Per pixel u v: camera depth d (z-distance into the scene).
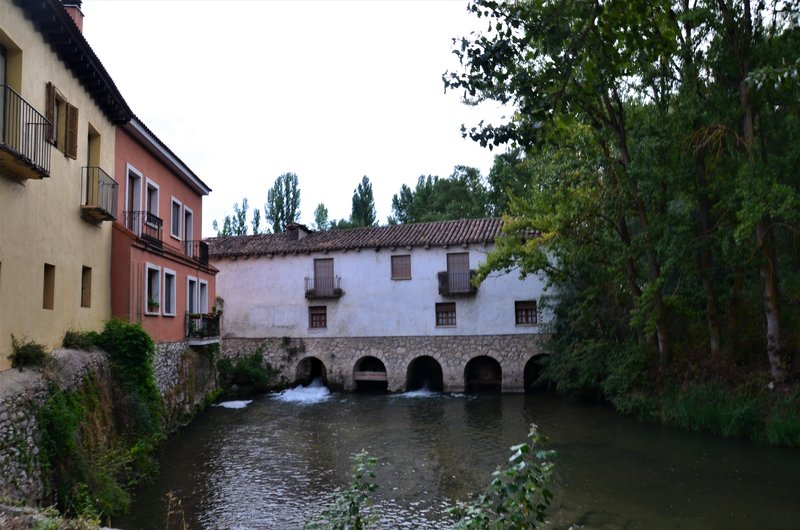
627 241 17.98
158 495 10.32
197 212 21.55
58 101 10.91
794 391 13.91
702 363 16.58
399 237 27.00
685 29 14.88
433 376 27.88
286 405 22.02
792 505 9.37
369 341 26.23
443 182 43.66
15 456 7.00
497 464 12.41
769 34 14.23
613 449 13.38
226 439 15.41
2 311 8.37
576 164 17.72
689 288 17.28
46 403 8.29
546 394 23.41
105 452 9.66
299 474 11.84
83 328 12.03
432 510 9.52
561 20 6.34
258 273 28.33
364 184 49.94
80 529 5.39
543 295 23.52
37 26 9.62
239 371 25.88
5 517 5.29
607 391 18.61
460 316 25.22
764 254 14.62
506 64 6.66
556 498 9.88
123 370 12.12
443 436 15.59
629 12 6.25
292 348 27.20
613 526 8.58
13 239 8.76
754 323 16.94
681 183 15.80
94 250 12.75
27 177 9.00
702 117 14.68
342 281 27.00
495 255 20.45
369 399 23.64
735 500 9.66
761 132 14.52
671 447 13.39
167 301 17.66
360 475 5.48
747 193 12.61
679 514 9.05
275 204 49.00
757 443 13.45
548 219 18.31
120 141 14.61
